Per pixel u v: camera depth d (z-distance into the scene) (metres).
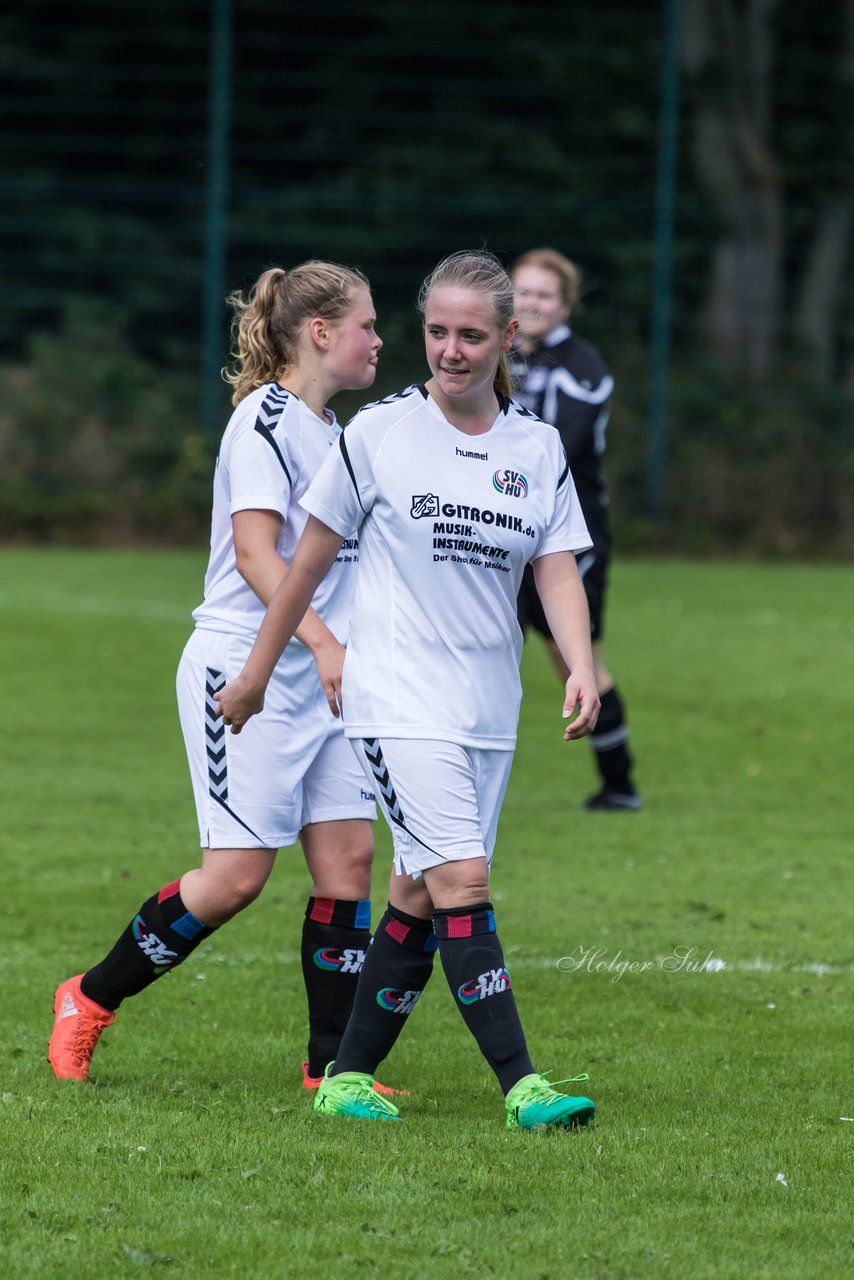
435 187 86.62
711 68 83.25
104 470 76.94
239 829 15.57
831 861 26.03
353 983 16.16
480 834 14.49
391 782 14.41
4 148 86.38
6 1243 12.01
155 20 87.31
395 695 14.41
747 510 76.44
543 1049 17.16
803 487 76.62
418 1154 13.75
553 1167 13.51
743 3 82.81
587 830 27.97
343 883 16.19
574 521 15.03
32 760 32.78
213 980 19.73
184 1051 17.09
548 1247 11.95
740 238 81.62
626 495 76.19
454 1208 12.63
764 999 19.14
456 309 14.11
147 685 41.62
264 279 16.44
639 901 23.50
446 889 14.39
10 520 76.12
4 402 77.44
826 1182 13.35
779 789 31.52
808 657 47.81
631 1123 14.75
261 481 15.50
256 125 88.38
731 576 68.56
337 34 88.69
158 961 15.77
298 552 14.50
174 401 78.38
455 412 14.55
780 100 85.06
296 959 20.75
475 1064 16.81
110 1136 14.15
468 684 14.48
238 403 16.28
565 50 85.44
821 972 20.23
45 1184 13.09
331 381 16.25
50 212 80.19
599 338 79.06
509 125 86.62
